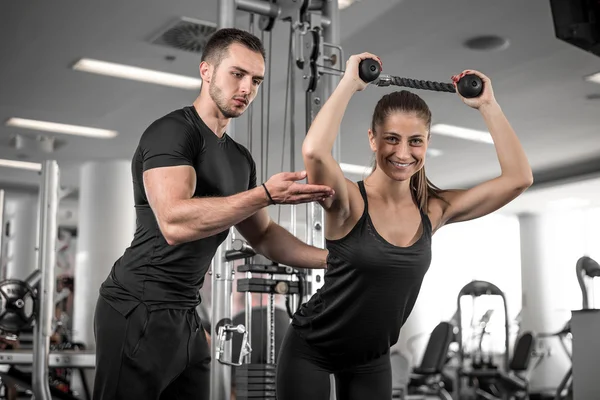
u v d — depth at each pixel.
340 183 1.66
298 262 2.22
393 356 9.61
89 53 5.65
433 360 7.58
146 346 1.95
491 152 8.68
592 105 6.97
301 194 1.63
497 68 6.02
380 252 1.69
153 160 1.84
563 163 9.24
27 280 3.47
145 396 1.96
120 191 9.02
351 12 4.93
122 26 5.14
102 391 1.97
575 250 11.52
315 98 2.96
